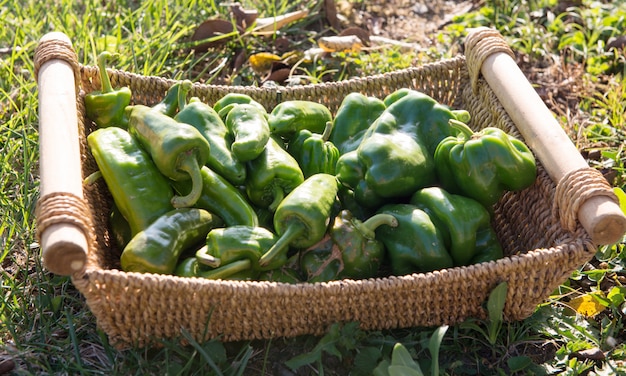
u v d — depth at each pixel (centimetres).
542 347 93
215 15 135
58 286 96
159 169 93
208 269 90
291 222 90
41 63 98
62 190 82
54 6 130
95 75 104
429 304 88
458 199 93
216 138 98
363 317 87
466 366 91
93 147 95
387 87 111
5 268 99
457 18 143
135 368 87
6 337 92
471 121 109
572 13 140
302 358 86
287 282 91
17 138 111
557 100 128
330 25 139
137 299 83
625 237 103
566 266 87
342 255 91
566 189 88
